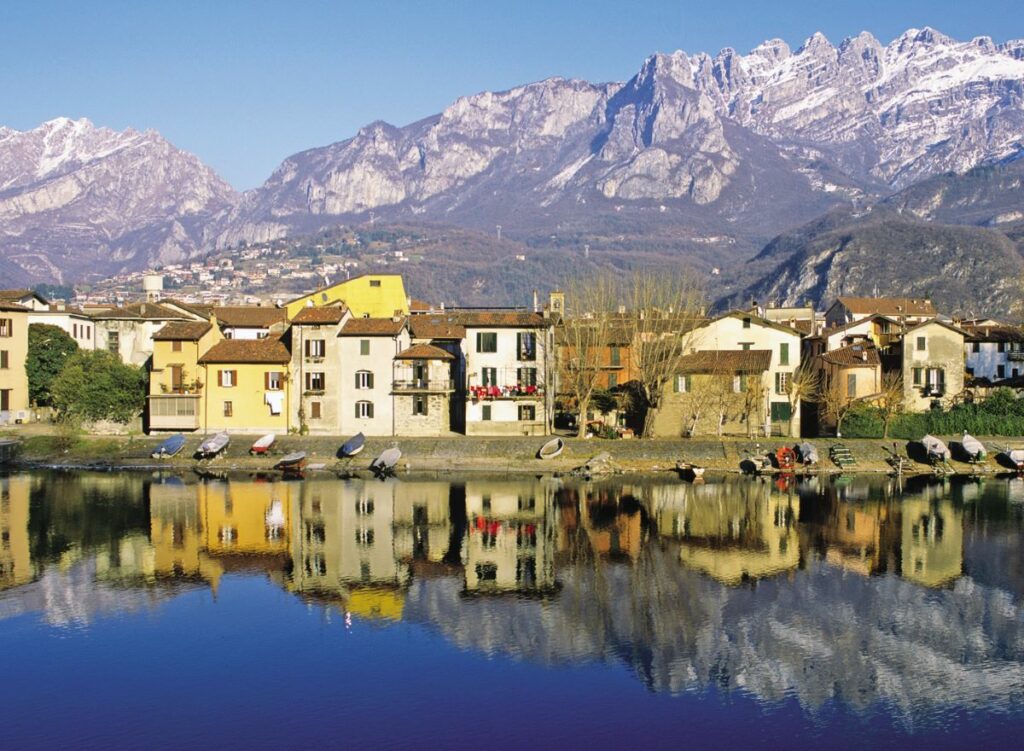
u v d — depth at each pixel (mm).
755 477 112000
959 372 128250
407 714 54438
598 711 54656
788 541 84875
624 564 79125
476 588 73625
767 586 73312
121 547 84312
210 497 102625
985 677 58344
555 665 60219
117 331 155375
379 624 66812
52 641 64125
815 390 127125
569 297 163375
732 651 61875
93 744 51500
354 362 124812
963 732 52406
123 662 60969
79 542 85750
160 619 67875
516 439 120000
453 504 99188
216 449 119562
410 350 125062
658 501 100062
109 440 125188
